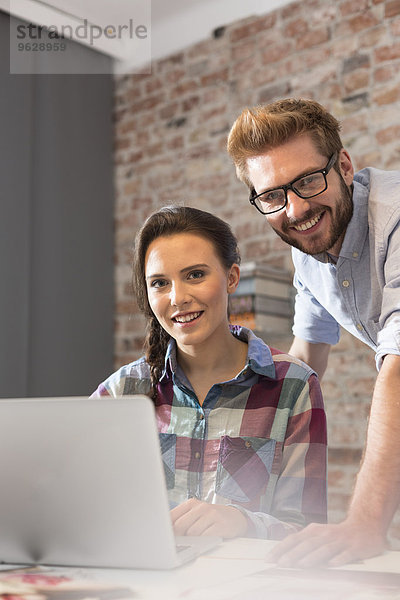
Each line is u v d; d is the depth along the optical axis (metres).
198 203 3.13
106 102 3.46
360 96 2.70
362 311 1.48
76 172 3.29
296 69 2.89
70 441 0.77
